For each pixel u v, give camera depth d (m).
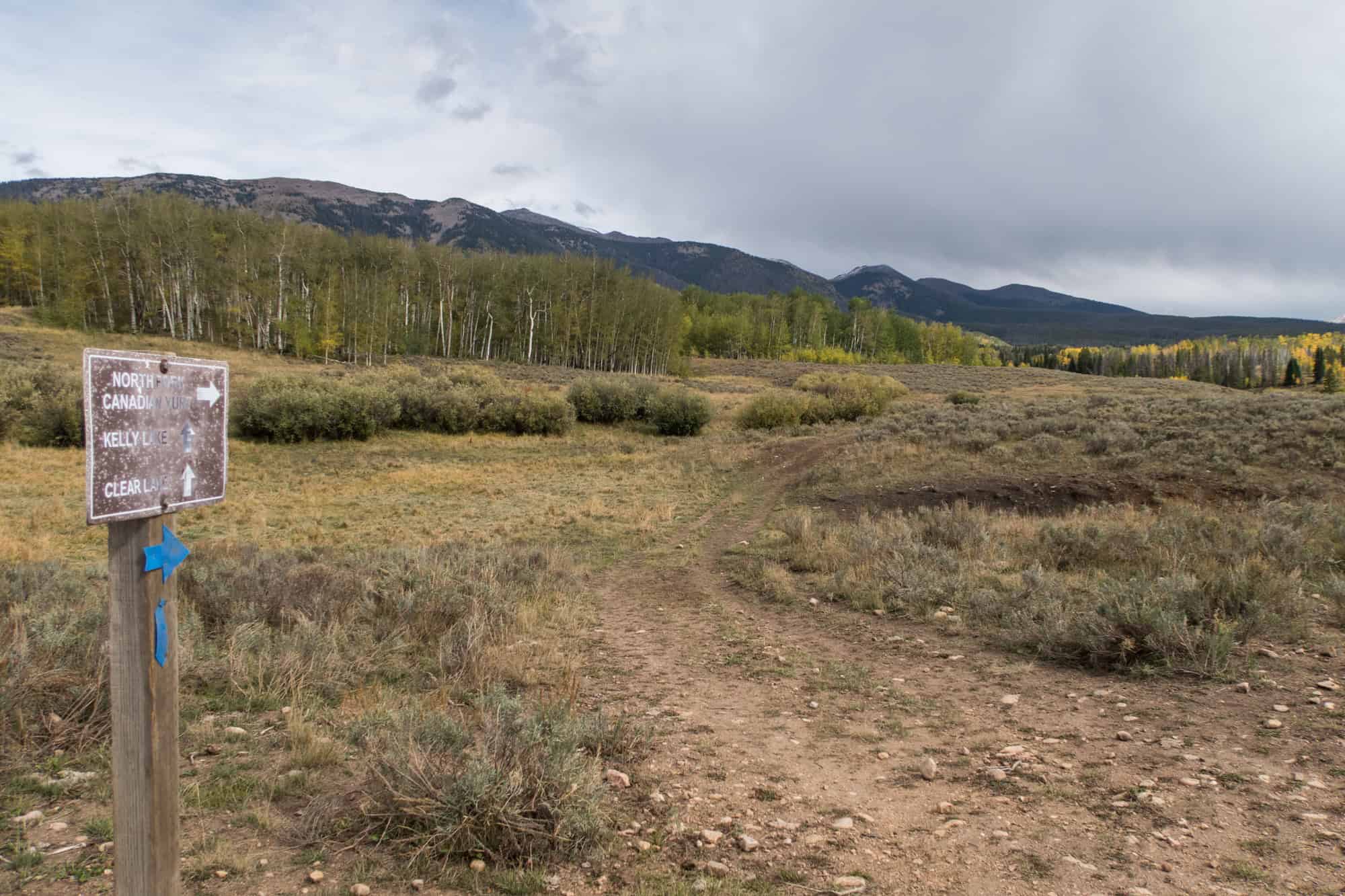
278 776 4.32
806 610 10.07
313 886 3.18
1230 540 10.79
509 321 93.75
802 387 63.00
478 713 5.55
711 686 6.84
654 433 44.50
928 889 3.21
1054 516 17.11
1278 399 32.12
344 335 77.62
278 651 6.54
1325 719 4.91
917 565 10.89
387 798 3.81
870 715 5.90
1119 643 6.68
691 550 15.81
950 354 145.38
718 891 3.21
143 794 2.31
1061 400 48.56
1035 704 5.86
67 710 4.81
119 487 2.11
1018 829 3.75
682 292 151.38
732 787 4.44
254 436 35.62
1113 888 3.14
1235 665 6.15
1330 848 3.37
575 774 3.88
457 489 25.17
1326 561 10.01
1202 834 3.57
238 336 77.50
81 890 3.05
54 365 39.47
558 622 9.46
